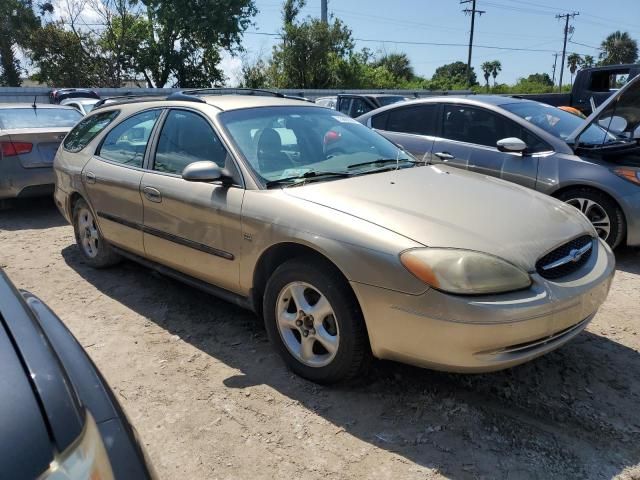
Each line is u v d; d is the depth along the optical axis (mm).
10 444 1238
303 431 2723
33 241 6129
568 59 68500
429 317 2541
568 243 2943
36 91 21047
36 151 6984
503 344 2533
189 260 3734
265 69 35562
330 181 3381
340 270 2789
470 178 3686
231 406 2932
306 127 3977
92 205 4664
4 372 1392
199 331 3812
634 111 5289
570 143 5469
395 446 2602
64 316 4082
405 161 4035
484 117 6035
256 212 3180
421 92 23344
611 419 2789
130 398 3023
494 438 2646
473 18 43500
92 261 5012
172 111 4062
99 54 30453
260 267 3299
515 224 2910
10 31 28766
